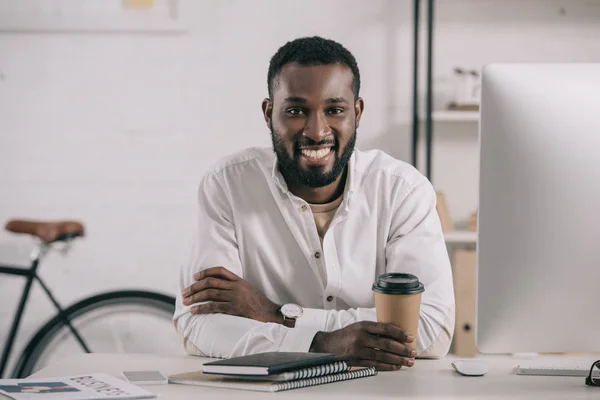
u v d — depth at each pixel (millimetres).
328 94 1628
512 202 1267
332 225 1767
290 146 1659
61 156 3545
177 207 3570
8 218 3551
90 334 3367
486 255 1282
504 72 1270
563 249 1258
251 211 1802
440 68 3557
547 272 1265
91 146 3547
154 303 3174
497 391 1224
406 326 1388
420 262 1723
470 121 3562
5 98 3523
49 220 3559
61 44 3518
